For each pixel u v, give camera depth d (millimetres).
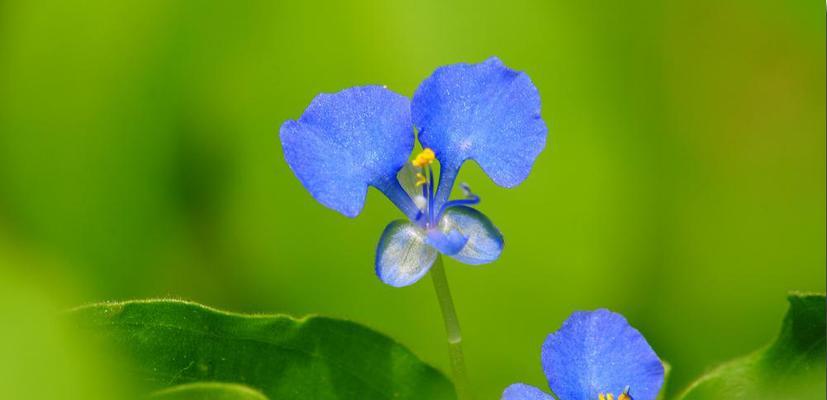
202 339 175
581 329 173
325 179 174
